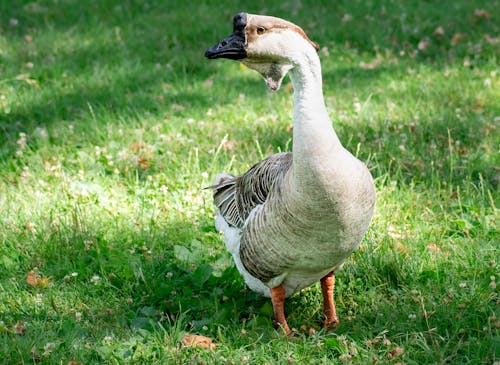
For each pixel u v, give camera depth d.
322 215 5.57
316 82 5.43
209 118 10.91
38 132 10.43
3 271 7.53
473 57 12.66
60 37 14.09
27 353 6.05
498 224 7.99
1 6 15.60
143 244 7.98
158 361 5.96
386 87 11.67
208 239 8.13
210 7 15.30
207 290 7.25
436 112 10.62
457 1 14.88
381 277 7.22
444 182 8.77
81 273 7.43
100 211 8.58
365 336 6.25
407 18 14.34
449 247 7.60
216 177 7.29
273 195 5.88
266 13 14.79
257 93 11.76
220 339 6.28
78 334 6.43
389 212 8.20
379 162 9.40
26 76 12.22
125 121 10.83
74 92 11.85
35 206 8.55
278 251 5.94
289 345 6.20
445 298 6.65
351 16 14.47
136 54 13.35
